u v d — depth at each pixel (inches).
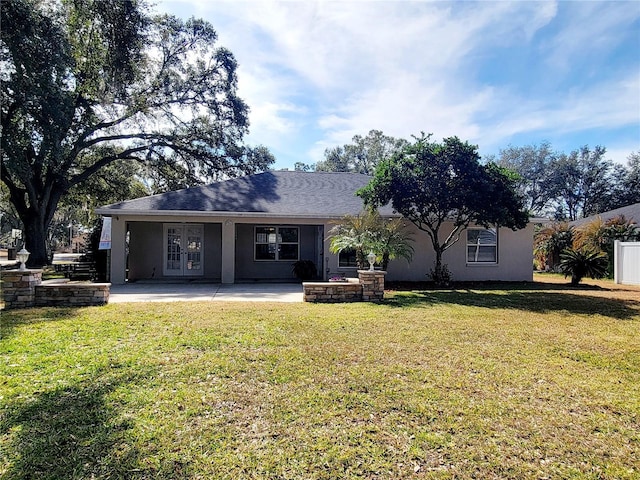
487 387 148.4
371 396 138.9
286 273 599.5
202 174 952.9
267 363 170.9
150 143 904.9
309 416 123.7
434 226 530.6
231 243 507.8
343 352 188.1
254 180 609.9
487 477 95.0
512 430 117.0
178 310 285.7
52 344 194.1
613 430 118.0
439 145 425.1
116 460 99.0
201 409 127.3
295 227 603.5
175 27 826.2
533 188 1489.9
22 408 125.8
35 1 591.2
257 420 120.9
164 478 92.7
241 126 924.6
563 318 275.0
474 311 299.3
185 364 168.1
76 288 309.1
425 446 107.9
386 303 337.1
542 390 146.5
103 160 864.9
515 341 212.2
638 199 1325.0
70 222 1845.5
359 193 461.1
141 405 129.4
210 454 102.8
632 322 263.6
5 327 227.5
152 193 1186.6
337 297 348.2
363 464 99.5
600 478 95.1
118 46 698.2
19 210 764.0
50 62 580.7
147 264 573.9
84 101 737.0
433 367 169.5
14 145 603.5
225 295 392.5
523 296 384.8
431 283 503.8
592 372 166.4
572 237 691.4
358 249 454.3
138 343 198.2
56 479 91.4
